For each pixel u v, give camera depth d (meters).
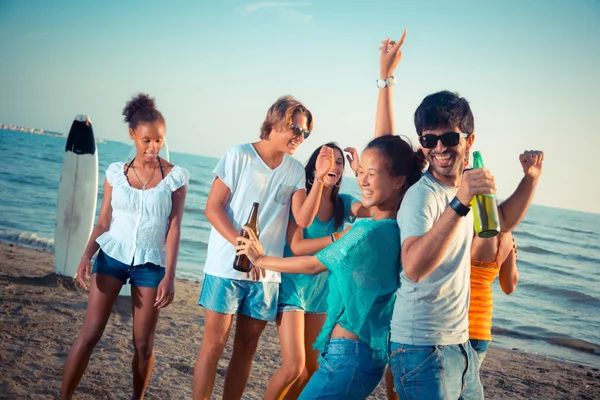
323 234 3.58
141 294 3.32
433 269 2.12
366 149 2.44
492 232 2.21
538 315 12.90
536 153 2.65
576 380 6.50
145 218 3.31
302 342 3.33
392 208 2.48
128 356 4.84
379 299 2.40
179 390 4.22
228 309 3.27
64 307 6.21
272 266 2.63
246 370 3.42
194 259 15.63
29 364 4.25
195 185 38.19
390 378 3.24
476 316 2.97
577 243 30.95
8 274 7.67
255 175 3.30
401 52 3.34
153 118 3.32
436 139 2.29
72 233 7.55
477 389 2.35
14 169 34.44
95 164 7.65
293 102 3.27
